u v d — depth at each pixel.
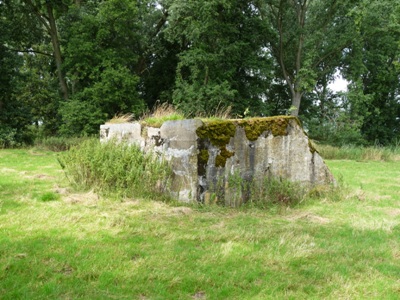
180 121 6.74
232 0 23.31
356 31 25.95
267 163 7.06
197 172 6.45
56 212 5.61
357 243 4.63
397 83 34.25
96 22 24.38
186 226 5.18
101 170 7.12
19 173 9.70
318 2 27.48
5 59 22.22
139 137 7.79
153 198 6.80
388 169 13.88
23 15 25.48
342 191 7.71
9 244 4.15
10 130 20.58
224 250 4.16
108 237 4.54
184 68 28.39
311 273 3.66
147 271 3.56
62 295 3.06
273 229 5.09
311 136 29.66
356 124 29.09
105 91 23.61
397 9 25.88
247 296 3.16
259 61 26.08
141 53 29.59
